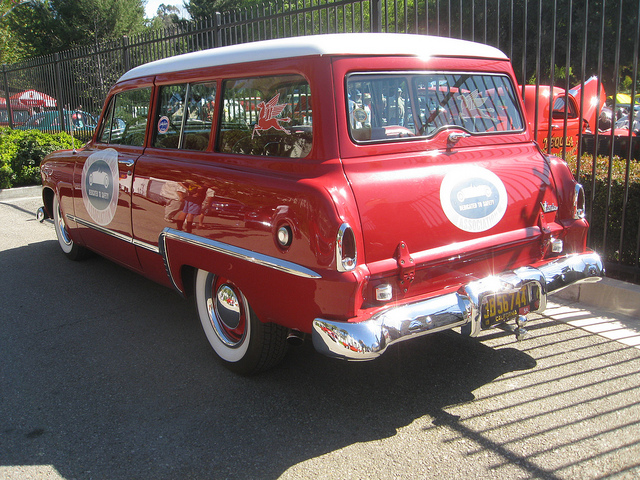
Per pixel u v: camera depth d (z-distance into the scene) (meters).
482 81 3.45
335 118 2.76
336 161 2.74
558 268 3.34
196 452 2.75
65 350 3.94
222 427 2.96
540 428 2.86
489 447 2.72
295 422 2.99
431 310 2.73
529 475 2.51
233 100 3.31
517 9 13.85
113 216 4.44
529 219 3.34
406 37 3.22
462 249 2.98
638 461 2.57
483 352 3.75
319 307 2.66
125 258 4.52
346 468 2.60
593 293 4.52
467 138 3.27
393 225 2.75
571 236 3.56
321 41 2.88
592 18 14.93
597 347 3.76
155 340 4.08
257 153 3.16
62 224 6.02
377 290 2.68
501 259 3.23
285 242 2.76
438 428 2.90
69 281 5.46
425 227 2.86
